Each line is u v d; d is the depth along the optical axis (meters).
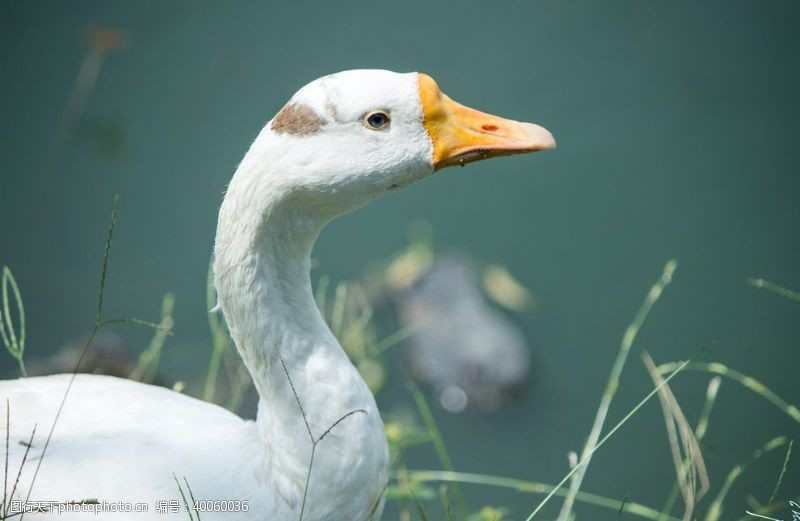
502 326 11.22
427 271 11.70
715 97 13.12
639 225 11.89
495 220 12.12
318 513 5.36
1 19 13.83
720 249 11.53
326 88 5.00
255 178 5.04
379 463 5.40
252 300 5.27
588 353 10.87
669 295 11.15
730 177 12.27
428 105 5.09
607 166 12.45
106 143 12.48
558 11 14.36
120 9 14.12
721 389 10.18
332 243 11.87
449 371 10.91
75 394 5.95
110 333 10.59
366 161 5.03
